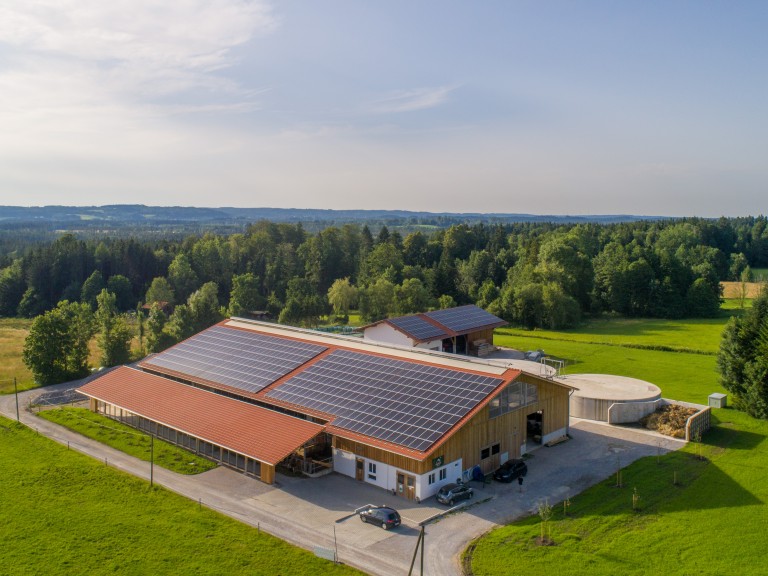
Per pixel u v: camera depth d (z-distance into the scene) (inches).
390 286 5191.9
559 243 5949.8
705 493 1768.0
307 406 2105.1
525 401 2097.7
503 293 5413.4
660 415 2407.7
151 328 3964.1
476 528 1577.3
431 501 1743.4
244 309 5615.2
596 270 6392.7
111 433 2356.1
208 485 1879.9
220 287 6919.3
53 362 3265.3
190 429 2124.8
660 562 1387.8
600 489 1812.3
